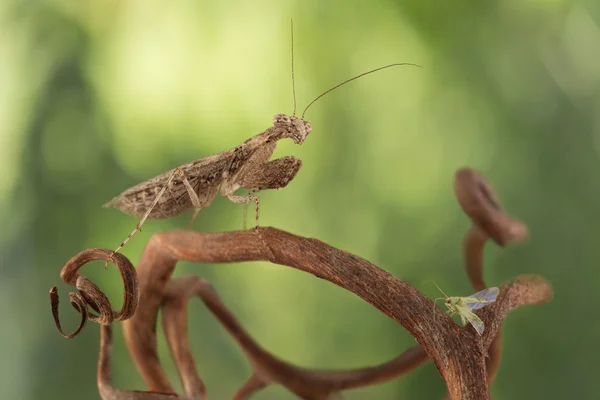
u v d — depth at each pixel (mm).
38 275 322
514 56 329
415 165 330
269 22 332
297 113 332
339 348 331
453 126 329
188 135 331
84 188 324
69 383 319
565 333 314
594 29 325
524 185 324
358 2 330
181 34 332
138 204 240
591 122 325
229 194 245
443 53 329
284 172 242
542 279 215
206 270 341
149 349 229
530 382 314
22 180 323
